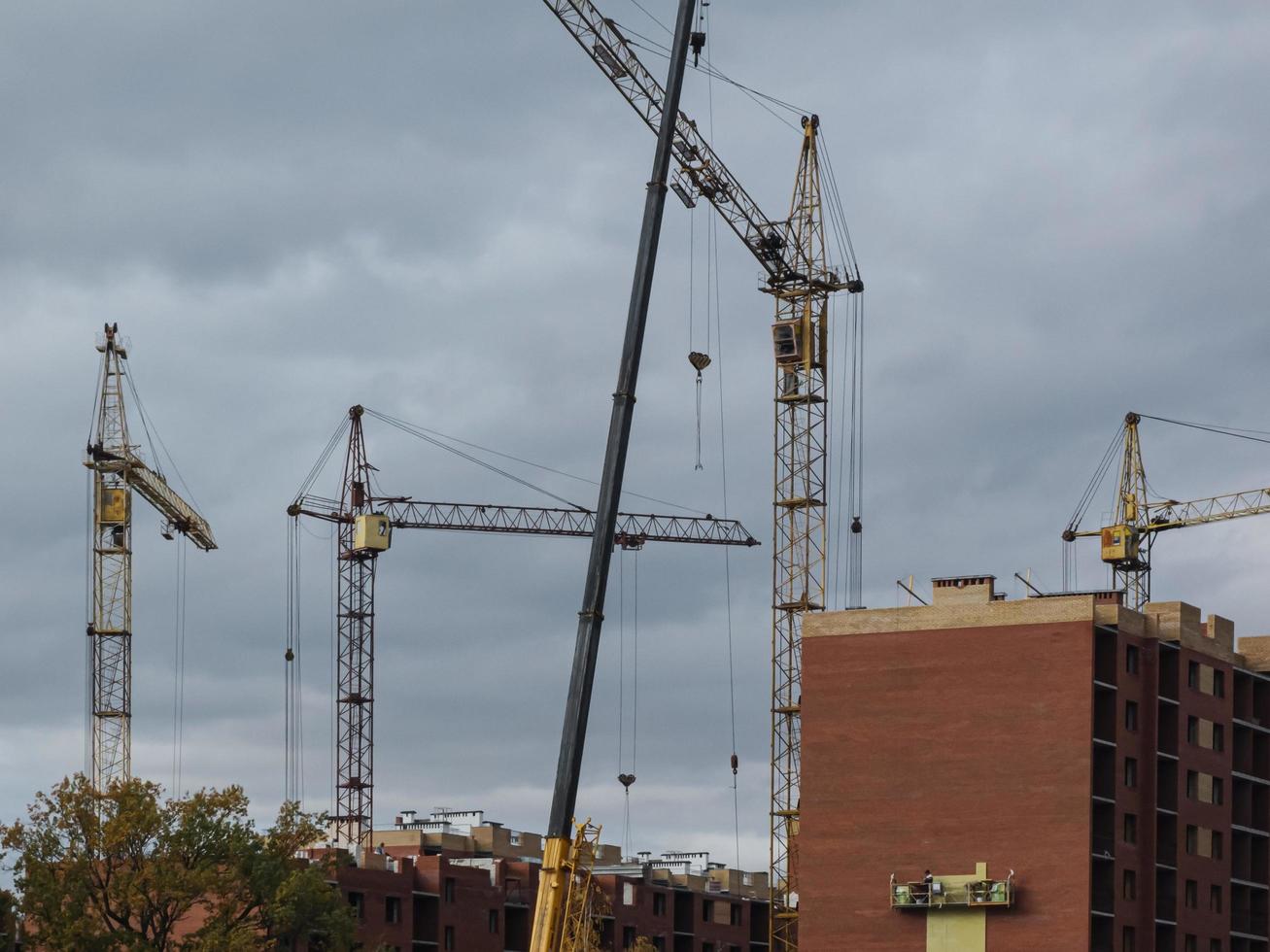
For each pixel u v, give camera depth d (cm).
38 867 18188
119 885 18162
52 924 17912
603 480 11319
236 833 18838
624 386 11481
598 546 11194
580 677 11044
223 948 17725
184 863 18650
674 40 12162
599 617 11150
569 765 11000
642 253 11762
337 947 18938
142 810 18638
